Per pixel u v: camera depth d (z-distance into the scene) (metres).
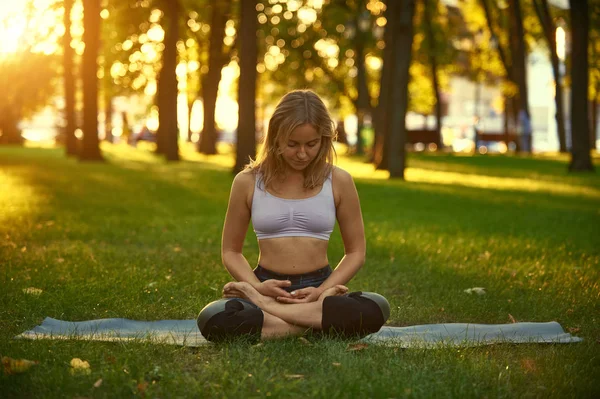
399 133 19.39
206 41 33.91
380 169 22.03
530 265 7.22
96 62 23.67
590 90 36.94
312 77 38.62
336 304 4.17
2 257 6.98
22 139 40.66
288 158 4.23
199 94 38.28
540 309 5.45
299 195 4.39
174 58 26.39
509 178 20.72
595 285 6.23
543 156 32.56
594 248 8.40
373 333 4.40
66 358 3.84
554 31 34.88
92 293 5.51
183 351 4.07
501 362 4.01
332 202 4.42
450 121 75.06
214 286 6.03
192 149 42.41
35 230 8.84
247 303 4.23
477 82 41.94
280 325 4.18
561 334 4.63
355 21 32.94
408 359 3.94
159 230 9.25
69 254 7.25
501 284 6.32
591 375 3.80
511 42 34.84
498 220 10.95
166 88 26.45
